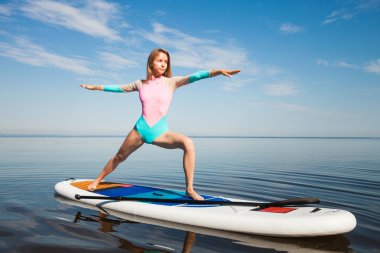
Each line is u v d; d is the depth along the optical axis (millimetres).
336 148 27516
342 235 3008
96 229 3117
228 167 9859
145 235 2953
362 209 4117
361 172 8461
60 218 3498
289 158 14211
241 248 2664
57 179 6766
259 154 17625
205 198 3965
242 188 5902
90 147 25672
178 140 3826
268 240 2883
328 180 6945
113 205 3910
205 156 15711
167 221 3453
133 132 4117
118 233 2998
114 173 8234
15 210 3842
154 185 6301
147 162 11766
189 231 3107
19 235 2895
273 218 3061
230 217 3201
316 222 2908
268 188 5914
